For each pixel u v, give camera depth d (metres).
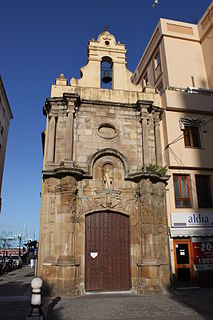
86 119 15.09
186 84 20.91
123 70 17.19
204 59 22.09
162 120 16.41
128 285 13.15
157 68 22.75
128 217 14.05
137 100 15.85
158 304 10.26
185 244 14.29
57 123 14.76
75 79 16.12
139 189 14.03
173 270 13.62
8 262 27.67
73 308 9.66
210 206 15.41
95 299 11.25
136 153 15.13
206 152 16.02
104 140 14.95
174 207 14.71
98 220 13.73
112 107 15.66
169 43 21.66
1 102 27.05
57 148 14.26
